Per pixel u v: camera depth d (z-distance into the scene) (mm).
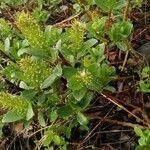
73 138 242
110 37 228
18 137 260
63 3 335
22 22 197
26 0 328
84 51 215
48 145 230
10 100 208
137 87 238
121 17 265
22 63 203
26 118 210
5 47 237
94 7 293
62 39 232
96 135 238
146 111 236
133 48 271
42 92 217
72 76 197
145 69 239
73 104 210
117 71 257
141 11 291
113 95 239
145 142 183
